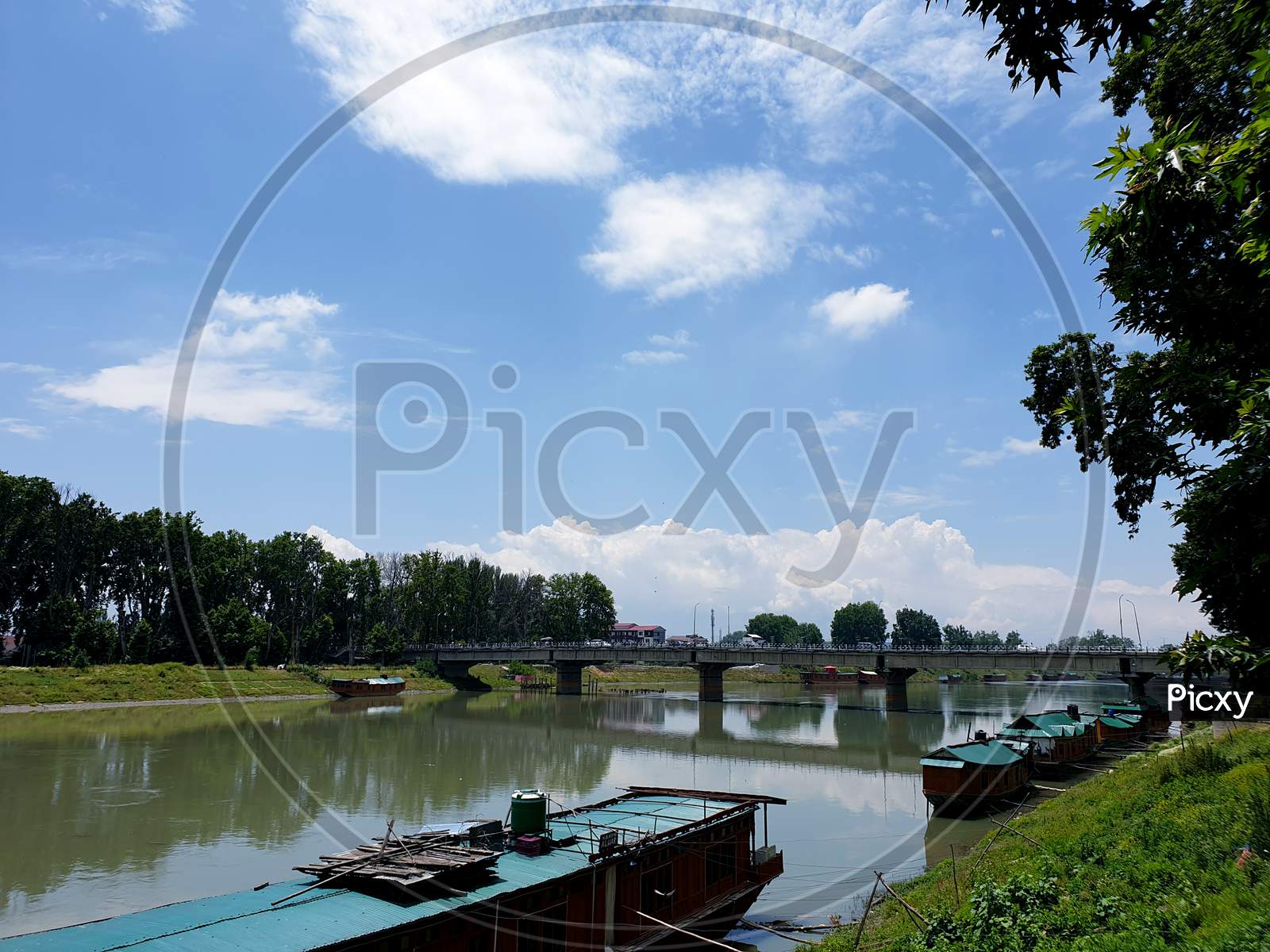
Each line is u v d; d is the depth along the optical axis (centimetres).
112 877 3356
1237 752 3130
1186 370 1722
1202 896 1659
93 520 11650
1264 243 1241
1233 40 1731
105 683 9412
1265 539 1457
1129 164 1277
